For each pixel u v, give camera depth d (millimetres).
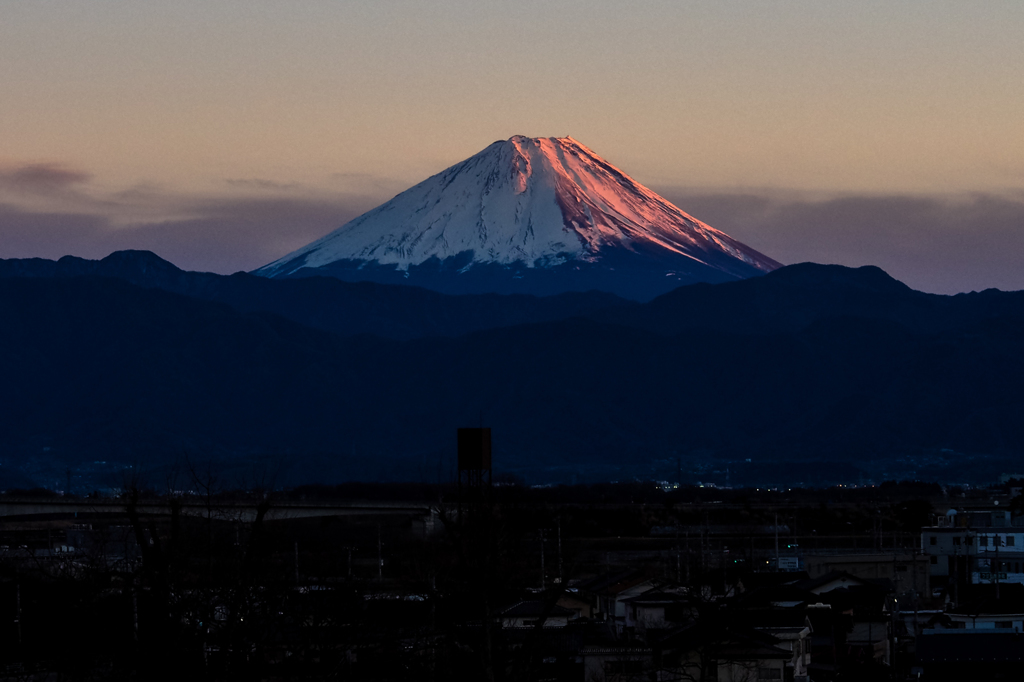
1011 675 160375
